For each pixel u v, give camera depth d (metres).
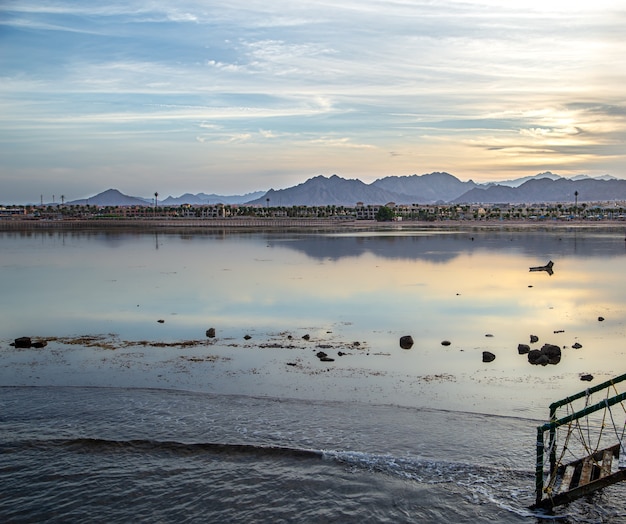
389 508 13.39
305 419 18.19
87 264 71.00
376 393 20.73
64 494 14.23
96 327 33.09
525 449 15.99
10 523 13.09
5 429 17.72
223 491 14.24
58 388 21.44
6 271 63.59
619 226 186.25
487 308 38.62
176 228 185.75
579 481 13.11
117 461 15.74
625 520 12.68
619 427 17.19
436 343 28.59
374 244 106.12
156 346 28.14
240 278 55.38
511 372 23.42
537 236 133.38
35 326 33.62
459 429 17.31
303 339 29.47
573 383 21.91
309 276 56.78
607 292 45.56
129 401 19.95
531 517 12.88
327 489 14.22
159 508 13.63
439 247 97.81
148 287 49.69
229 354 26.42
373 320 34.56
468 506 13.36
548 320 34.41
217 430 17.45
